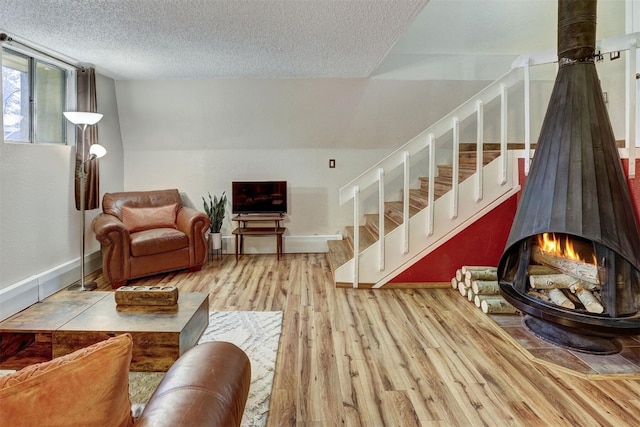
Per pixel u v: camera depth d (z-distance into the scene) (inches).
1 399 29.3
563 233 95.6
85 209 167.8
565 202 96.0
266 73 178.4
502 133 149.3
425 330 117.6
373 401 82.6
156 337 80.9
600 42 114.7
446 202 152.3
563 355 99.8
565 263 104.6
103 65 163.5
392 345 107.9
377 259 155.2
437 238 153.4
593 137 95.7
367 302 141.2
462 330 117.4
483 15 193.2
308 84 189.6
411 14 110.6
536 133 197.5
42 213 145.2
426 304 138.7
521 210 107.4
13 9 106.7
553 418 76.7
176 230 183.9
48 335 89.7
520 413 78.4
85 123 142.2
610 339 105.2
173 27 120.5
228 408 43.3
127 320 86.0
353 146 214.7
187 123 203.8
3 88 130.0
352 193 152.4
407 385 88.5
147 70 171.5
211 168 215.6
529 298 106.7
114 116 197.0
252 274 178.1
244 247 219.0
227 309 134.0
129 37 129.6
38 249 143.3
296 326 120.4
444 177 186.1
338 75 183.0
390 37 129.6
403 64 188.2
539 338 109.0
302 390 86.5
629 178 114.3
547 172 100.7
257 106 197.9
